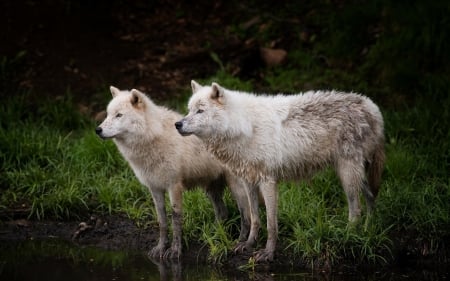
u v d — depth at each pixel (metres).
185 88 26.20
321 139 16.89
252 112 16.48
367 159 17.28
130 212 19.56
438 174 20.09
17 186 20.67
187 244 17.80
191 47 28.27
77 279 15.98
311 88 25.64
